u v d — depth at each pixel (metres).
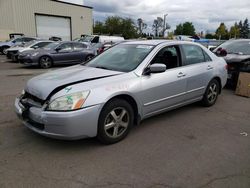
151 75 4.11
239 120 4.93
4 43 21.16
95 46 16.70
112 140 3.69
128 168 3.09
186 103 5.01
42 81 3.66
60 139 3.43
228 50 8.39
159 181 2.84
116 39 22.55
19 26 31.00
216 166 3.18
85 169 3.04
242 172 3.06
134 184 2.78
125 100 3.81
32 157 3.29
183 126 4.52
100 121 3.48
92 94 3.35
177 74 4.55
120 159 3.30
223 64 5.87
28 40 21.50
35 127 3.47
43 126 3.35
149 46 4.53
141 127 4.41
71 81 3.53
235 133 4.27
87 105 3.28
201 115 5.16
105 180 2.84
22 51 13.91
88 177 2.89
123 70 4.07
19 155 3.33
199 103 5.76
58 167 3.07
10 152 3.40
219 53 8.05
